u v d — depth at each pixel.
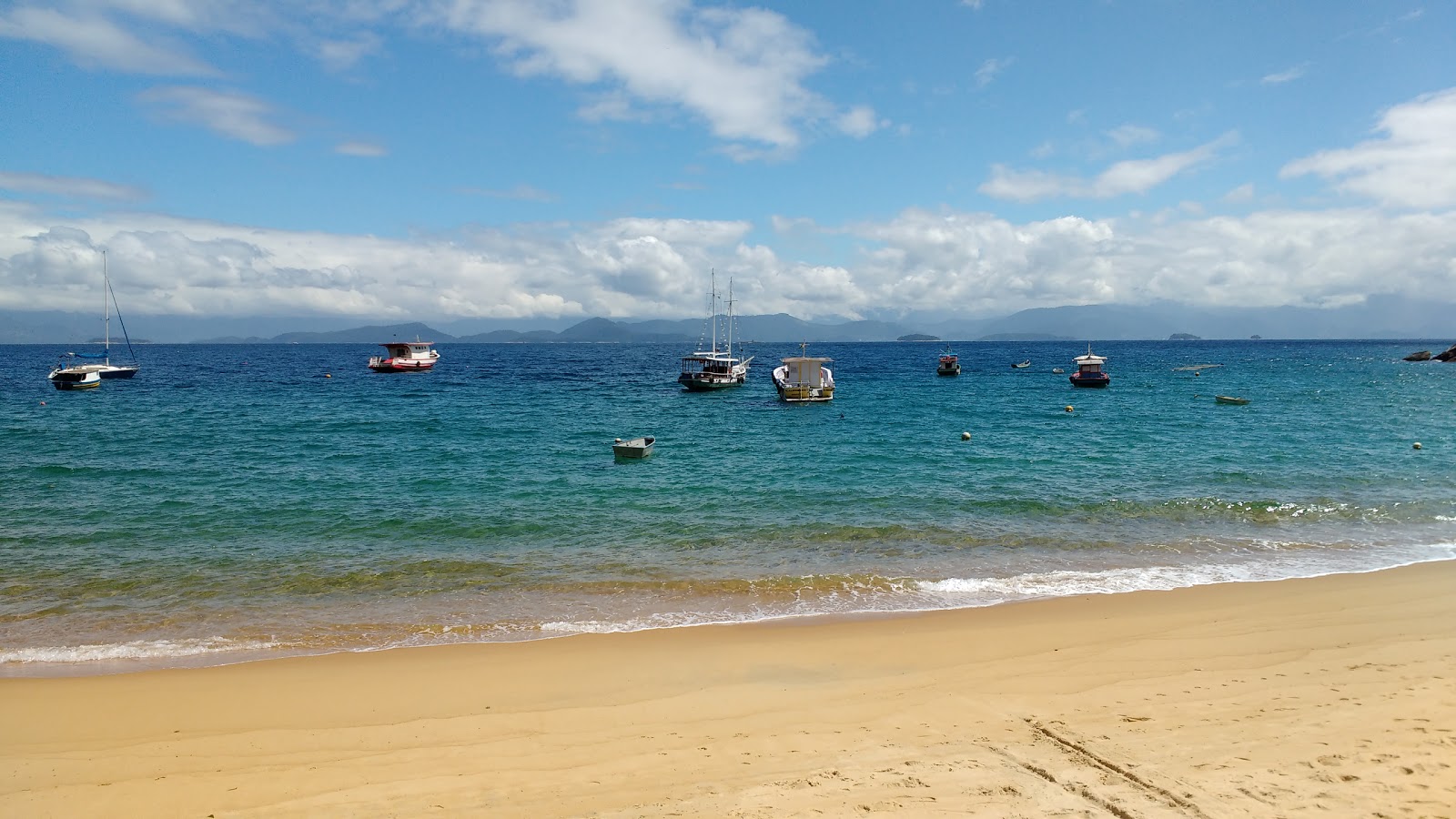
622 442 31.72
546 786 7.16
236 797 7.13
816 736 8.17
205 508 22.28
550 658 11.16
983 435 38.53
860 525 19.88
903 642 11.51
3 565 16.61
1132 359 146.62
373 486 25.66
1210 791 6.53
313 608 13.87
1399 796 6.32
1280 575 15.07
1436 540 17.70
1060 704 8.83
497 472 28.36
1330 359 142.75
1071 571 15.66
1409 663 9.71
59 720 9.12
